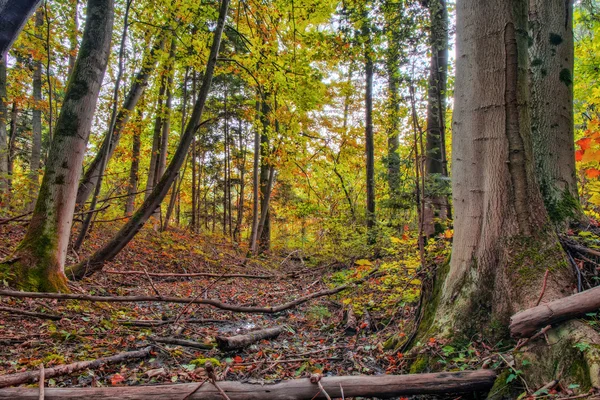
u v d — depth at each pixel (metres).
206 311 6.21
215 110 16.09
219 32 6.71
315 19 9.64
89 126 5.94
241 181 20.61
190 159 20.62
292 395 2.51
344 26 7.86
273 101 10.46
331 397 2.53
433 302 3.77
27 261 5.17
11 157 13.89
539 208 3.24
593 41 9.71
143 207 6.67
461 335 3.20
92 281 6.72
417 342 3.54
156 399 2.38
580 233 3.38
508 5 3.36
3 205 9.85
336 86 13.16
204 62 9.13
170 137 20.08
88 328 4.46
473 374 2.65
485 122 3.41
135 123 12.99
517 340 2.83
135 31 10.16
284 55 8.67
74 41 9.72
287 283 9.55
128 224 6.65
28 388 2.33
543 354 2.45
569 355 2.28
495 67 3.37
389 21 7.19
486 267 3.27
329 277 8.80
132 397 2.35
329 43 8.48
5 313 4.42
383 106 10.78
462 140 3.62
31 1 1.59
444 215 6.96
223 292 8.08
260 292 8.10
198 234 15.24
